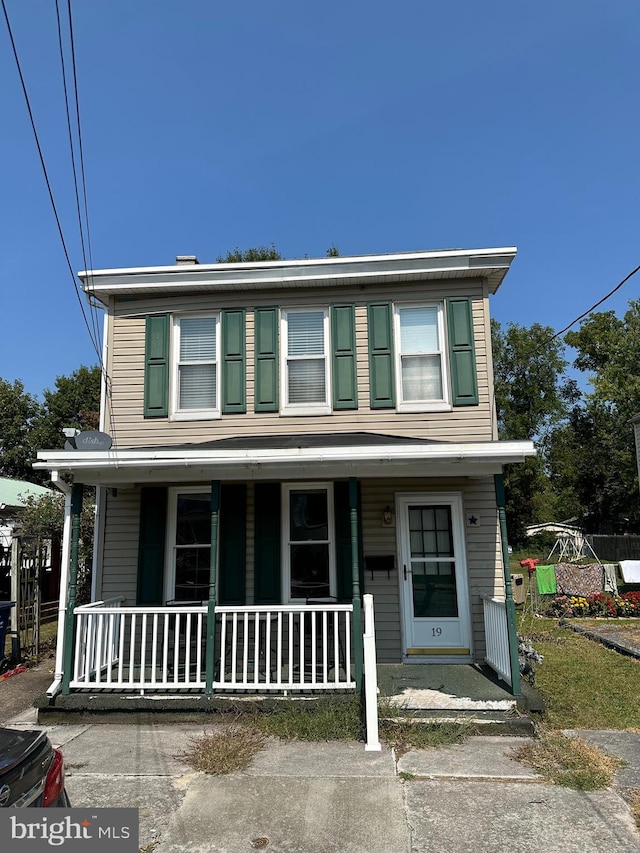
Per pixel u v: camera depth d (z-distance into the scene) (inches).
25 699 288.5
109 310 349.7
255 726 229.9
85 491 483.5
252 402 334.6
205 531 324.5
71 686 256.4
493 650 280.8
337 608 250.8
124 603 317.7
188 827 156.3
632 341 1174.3
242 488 322.7
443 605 311.3
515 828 154.3
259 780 184.7
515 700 237.6
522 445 252.1
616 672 323.6
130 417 338.3
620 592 653.9
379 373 330.3
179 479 270.8
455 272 328.2
